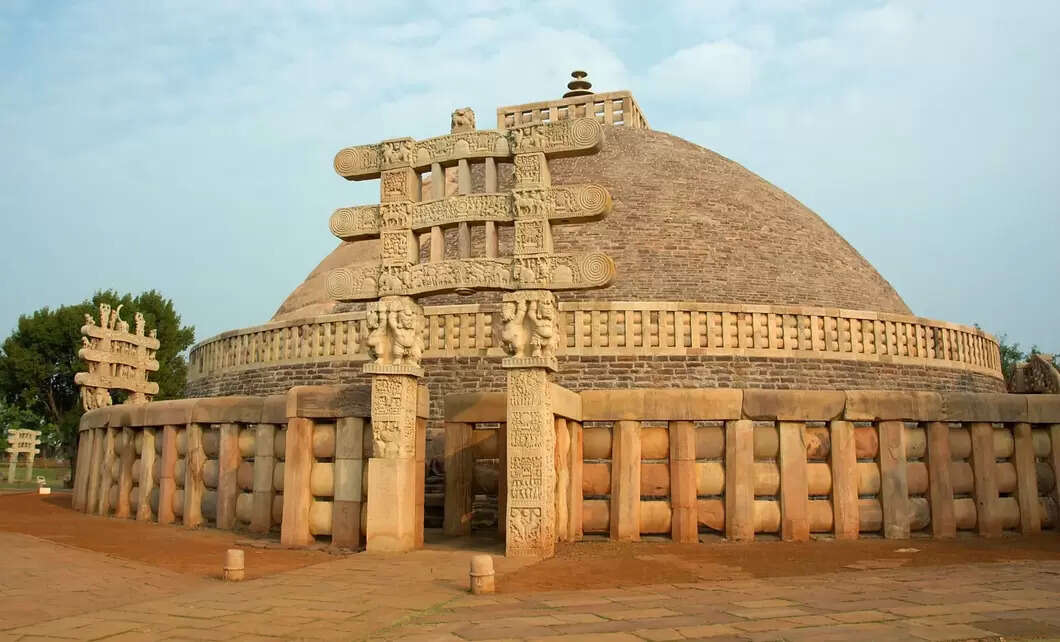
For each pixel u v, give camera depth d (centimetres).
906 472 1592
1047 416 1664
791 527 1547
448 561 1304
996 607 908
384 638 792
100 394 3031
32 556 1278
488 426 1838
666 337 2430
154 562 1291
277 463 1678
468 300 2830
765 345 2466
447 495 1722
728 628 809
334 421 1559
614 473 1583
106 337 3084
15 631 814
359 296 1518
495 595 1021
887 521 1576
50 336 5806
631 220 3061
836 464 1580
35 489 4234
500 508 1698
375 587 1069
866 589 1041
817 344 2508
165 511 1914
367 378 2553
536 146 1454
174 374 6109
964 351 2795
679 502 1555
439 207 1493
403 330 1469
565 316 2447
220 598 991
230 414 1770
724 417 1573
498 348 2414
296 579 1134
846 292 3056
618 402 1602
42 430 6059
